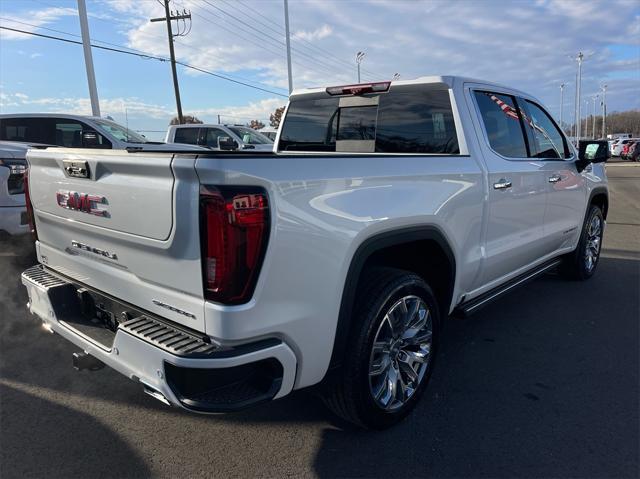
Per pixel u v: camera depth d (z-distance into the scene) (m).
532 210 4.35
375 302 2.78
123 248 2.56
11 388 3.50
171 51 27.75
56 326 2.98
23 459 2.74
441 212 3.16
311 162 2.40
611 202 14.30
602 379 3.65
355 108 4.29
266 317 2.24
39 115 9.30
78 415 3.18
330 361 2.61
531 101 4.62
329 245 2.44
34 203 3.30
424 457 2.78
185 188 2.15
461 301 3.72
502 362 3.92
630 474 2.64
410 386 3.13
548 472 2.66
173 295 2.33
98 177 2.60
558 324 4.70
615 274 6.41
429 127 3.82
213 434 2.99
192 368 2.13
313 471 2.67
